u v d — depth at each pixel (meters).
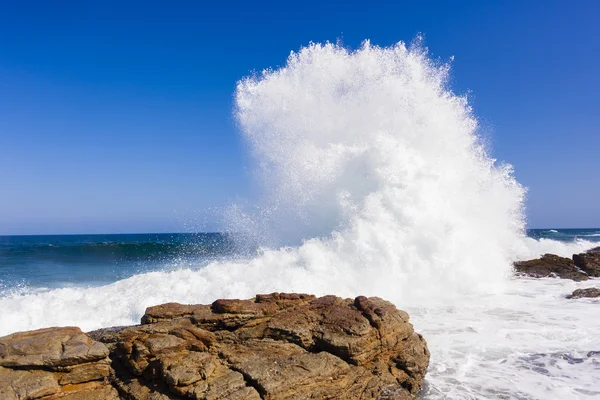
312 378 7.38
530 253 23.70
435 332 11.95
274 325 8.73
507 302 15.30
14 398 6.57
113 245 37.56
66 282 20.17
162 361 7.33
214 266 15.95
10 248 36.47
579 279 19.97
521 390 8.63
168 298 13.08
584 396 8.36
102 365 7.47
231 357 7.88
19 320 11.62
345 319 8.88
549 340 11.39
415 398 8.30
